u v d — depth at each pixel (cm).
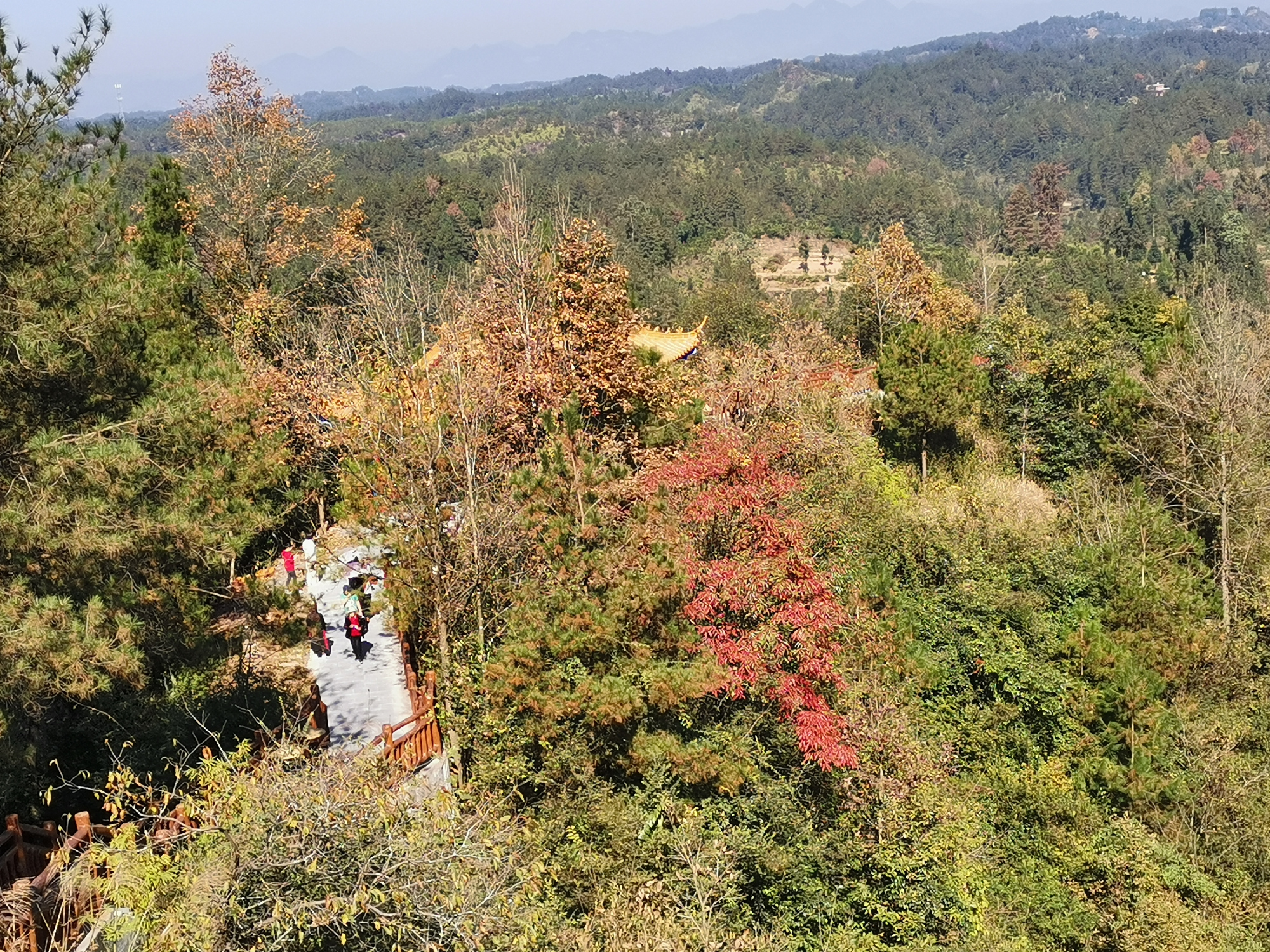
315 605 2288
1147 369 3469
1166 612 2450
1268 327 4209
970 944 1529
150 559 1396
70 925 1073
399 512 1762
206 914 909
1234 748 2261
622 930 1194
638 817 1409
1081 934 1722
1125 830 1884
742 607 1650
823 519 2545
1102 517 3086
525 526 1700
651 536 1596
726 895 1370
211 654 1642
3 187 1253
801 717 1588
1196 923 1666
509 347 2511
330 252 3984
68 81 1305
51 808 1362
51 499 1230
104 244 1461
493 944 980
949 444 3972
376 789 1038
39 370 1248
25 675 1161
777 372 3428
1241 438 3019
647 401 2652
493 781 1430
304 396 2747
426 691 1753
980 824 1945
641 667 1484
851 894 1540
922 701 2247
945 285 6600
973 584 2431
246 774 1055
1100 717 2139
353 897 912
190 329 1992
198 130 3756
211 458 1530
